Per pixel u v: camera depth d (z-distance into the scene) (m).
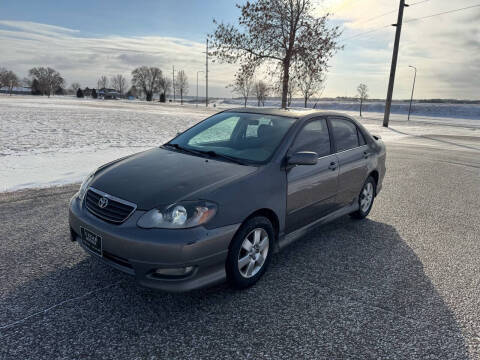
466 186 7.47
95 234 2.67
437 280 3.31
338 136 4.23
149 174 2.98
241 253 2.90
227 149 3.56
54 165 7.21
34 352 2.15
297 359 2.22
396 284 3.21
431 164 10.26
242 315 2.63
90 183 3.06
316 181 3.62
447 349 2.37
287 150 3.40
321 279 3.23
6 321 2.41
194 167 3.12
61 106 31.22
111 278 3.03
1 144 9.33
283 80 13.96
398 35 25.66
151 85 109.50
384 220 5.02
